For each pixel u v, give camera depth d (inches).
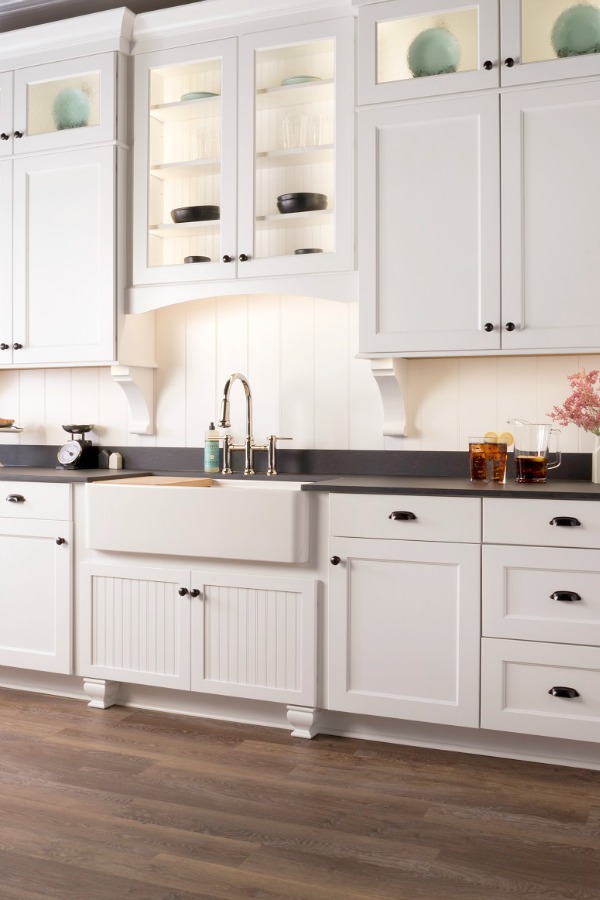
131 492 120.4
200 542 116.3
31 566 129.4
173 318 145.8
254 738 113.6
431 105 115.9
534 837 86.0
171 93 134.6
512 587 103.3
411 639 107.8
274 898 74.8
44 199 139.3
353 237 121.8
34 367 143.3
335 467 134.4
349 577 110.5
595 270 108.9
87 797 94.5
